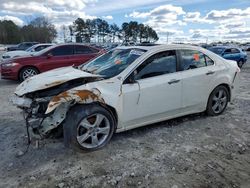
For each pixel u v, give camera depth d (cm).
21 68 1027
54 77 433
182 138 472
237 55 1852
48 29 7300
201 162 395
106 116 419
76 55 1100
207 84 548
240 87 973
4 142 456
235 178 359
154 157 405
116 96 425
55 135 422
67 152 416
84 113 396
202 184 344
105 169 371
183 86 505
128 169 372
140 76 458
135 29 8462
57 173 362
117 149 427
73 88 403
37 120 397
